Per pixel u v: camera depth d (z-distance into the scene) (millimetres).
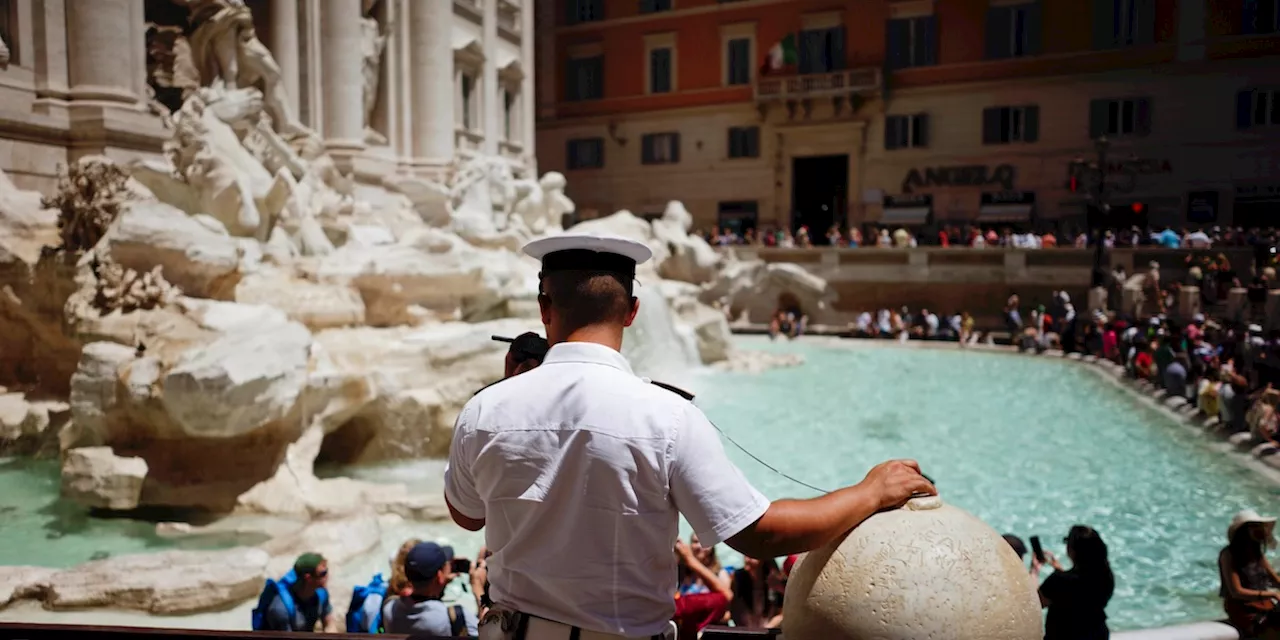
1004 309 31672
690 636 2934
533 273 21391
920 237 39469
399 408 13898
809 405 19750
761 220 43250
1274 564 10062
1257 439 14484
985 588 2256
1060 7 36938
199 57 21875
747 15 42500
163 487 10875
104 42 18047
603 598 1976
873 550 2303
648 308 22469
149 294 12078
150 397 10617
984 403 20109
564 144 47250
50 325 13641
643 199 45781
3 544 9734
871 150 40750
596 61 46312
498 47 35781
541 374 2098
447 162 29844
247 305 12703
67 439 11344
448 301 16906
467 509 2221
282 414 11219
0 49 16953
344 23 25781
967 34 38688
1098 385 22469
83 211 13461
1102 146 29547
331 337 14617
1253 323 24469
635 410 1988
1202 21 34500
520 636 2023
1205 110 34812
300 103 25219
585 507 1964
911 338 32594
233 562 8570
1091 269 31391
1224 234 32188
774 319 32500
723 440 16328
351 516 10688
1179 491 13227
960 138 39188
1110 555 10797
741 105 43031
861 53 40625
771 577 6754
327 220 20500
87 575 8188
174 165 16609
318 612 6750
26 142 16984
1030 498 13016
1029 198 38062
